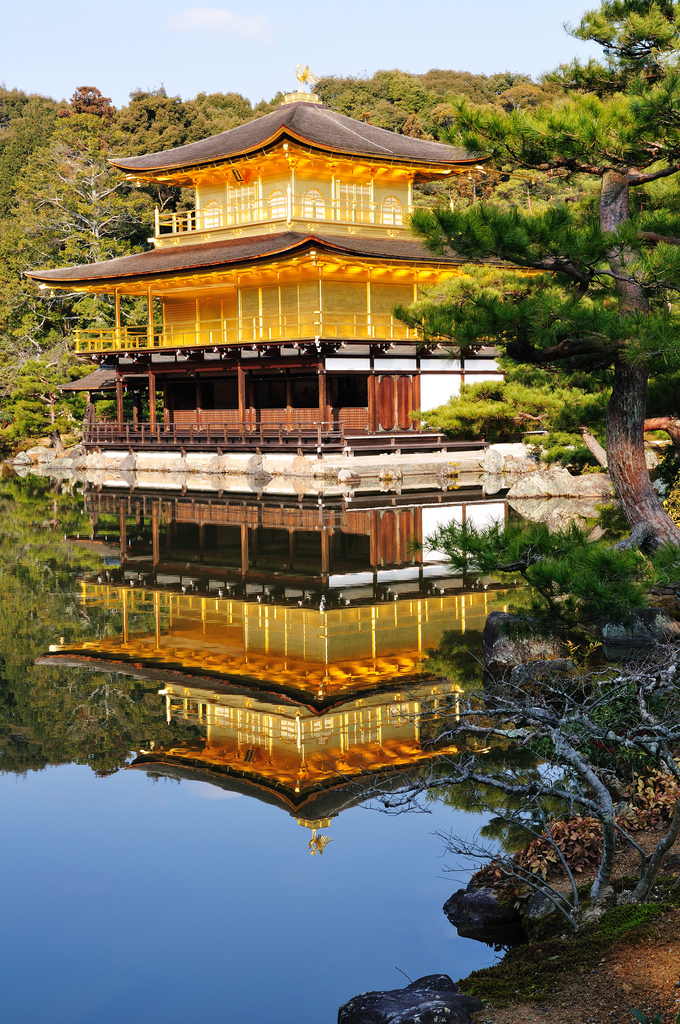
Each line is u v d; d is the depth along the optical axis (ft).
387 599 57.52
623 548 37.99
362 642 47.55
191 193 264.31
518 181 143.74
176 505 105.70
